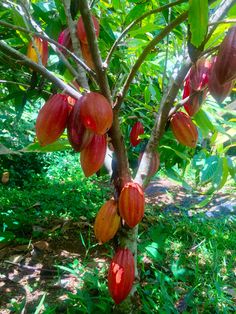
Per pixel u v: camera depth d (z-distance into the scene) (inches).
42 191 120.3
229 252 85.8
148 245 73.0
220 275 73.1
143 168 41.8
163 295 57.4
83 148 30.1
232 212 122.4
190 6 23.5
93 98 27.7
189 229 96.3
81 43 39.6
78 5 28.2
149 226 99.4
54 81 32.7
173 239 89.0
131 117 49.4
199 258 79.2
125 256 37.2
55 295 64.6
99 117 27.4
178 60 52.2
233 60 23.7
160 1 51.0
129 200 34.5
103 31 51.6
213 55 33.6
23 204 105.1
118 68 56.4
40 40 40.2
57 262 76.2
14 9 41.9
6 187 132.4
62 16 47.2
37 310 52.4
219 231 97.0
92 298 57.6
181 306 60.3
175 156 52.5
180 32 48.2
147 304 55.2
